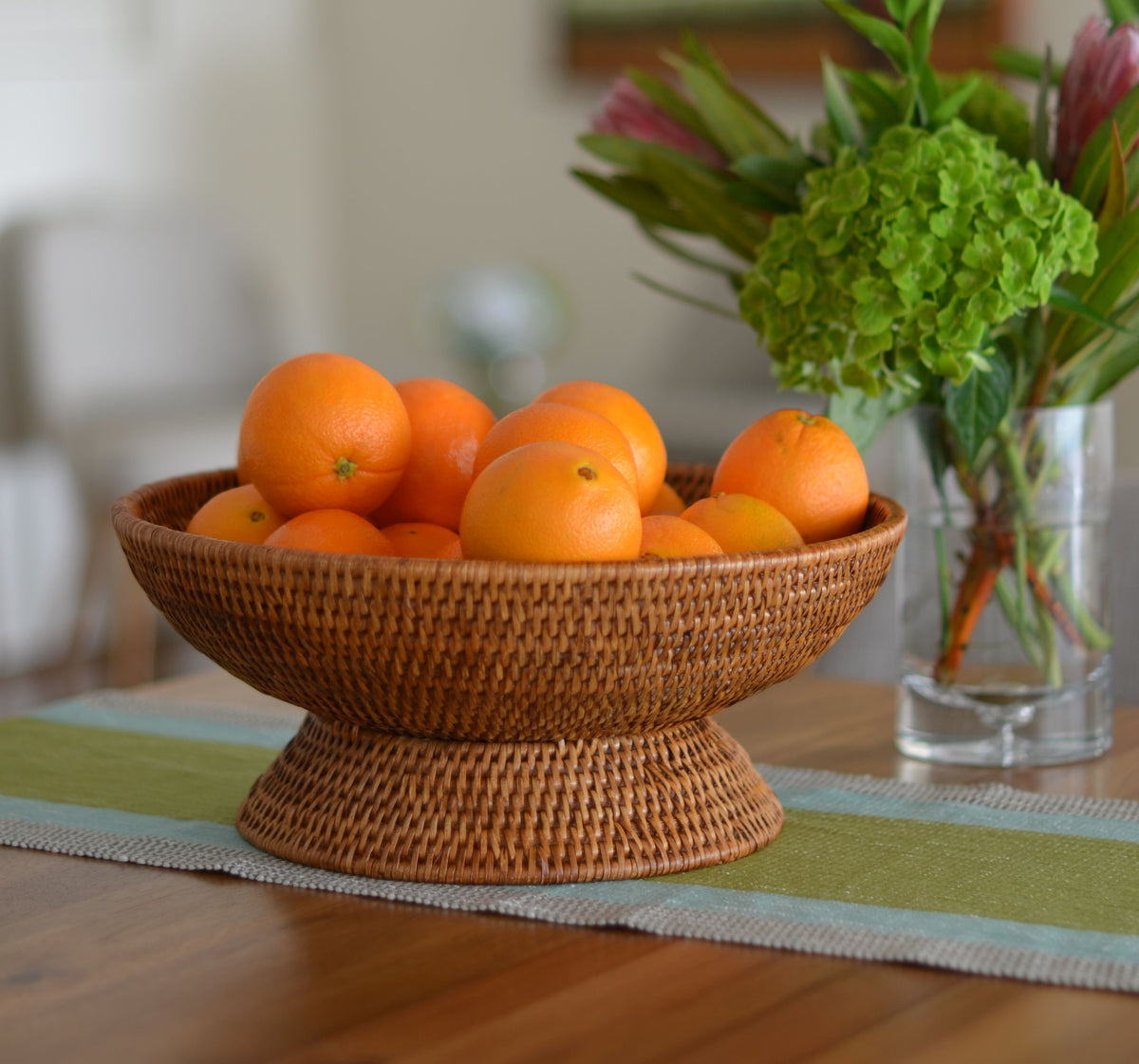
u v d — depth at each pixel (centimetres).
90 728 92
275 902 63
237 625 63
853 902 62
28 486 327
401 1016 52
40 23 341
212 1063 48
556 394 75
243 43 406
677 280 397
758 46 372
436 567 58
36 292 299
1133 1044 49
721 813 67
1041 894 63
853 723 95
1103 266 84
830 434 74
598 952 57
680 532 66
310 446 68
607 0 395
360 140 441
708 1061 48
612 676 60
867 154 88
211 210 397
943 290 78
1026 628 85
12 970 56
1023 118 93
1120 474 125
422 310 438
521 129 416
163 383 317
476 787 64
